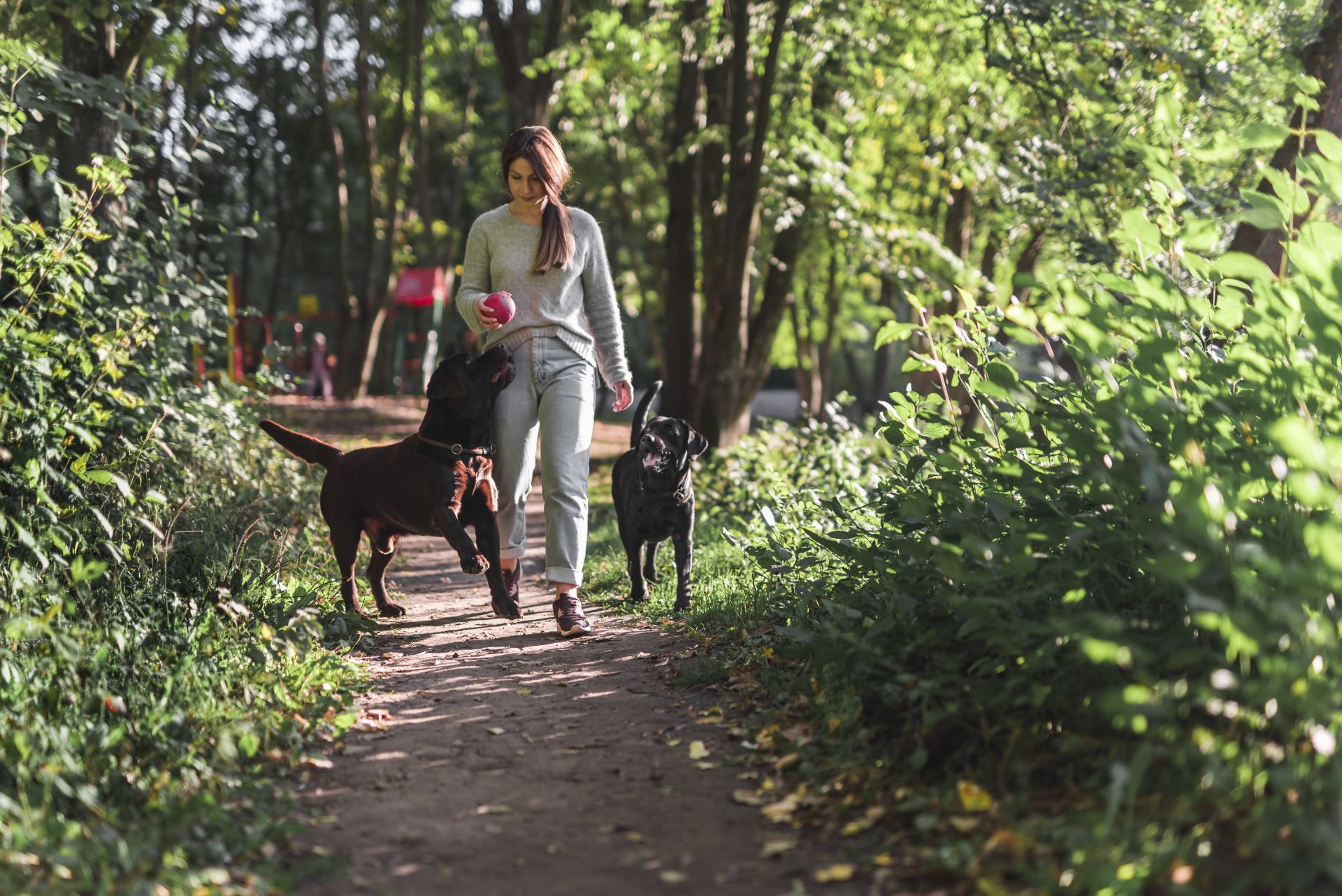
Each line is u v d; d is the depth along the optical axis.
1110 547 3.30
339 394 24.50
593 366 5.38
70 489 4.62
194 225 8.57
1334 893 2.07
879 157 17.25
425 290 28.61
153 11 7.67
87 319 5.45
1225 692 2.75
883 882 2.52
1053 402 3.64
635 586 6.09
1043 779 2.94
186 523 5.89
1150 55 8.59
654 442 5.74
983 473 3.89
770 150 13.76
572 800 3.15
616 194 23.22
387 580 7.32
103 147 7.81
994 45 9.68
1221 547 2.73
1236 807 2.47
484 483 5.23
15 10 7.30
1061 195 8.95
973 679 3.38
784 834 2.85
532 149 5.09
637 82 15.47
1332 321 2.93
